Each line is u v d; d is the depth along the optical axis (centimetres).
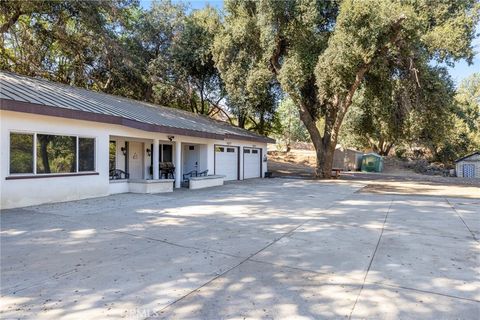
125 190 1217
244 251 511
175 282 386
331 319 305
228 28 2048
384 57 1767
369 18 1501
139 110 1426
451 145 3572
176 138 1423
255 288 372
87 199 1017
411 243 569
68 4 1922
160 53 2552
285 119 3797
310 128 2103
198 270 426
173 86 2605
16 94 859
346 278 407
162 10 2503
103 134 1091
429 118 1912
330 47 1630
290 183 1745
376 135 2856
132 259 465
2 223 673
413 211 897
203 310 319
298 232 639
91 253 488
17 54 2125
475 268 448
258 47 2031
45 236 579
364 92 2133
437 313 320
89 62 2330
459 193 1366
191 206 932
